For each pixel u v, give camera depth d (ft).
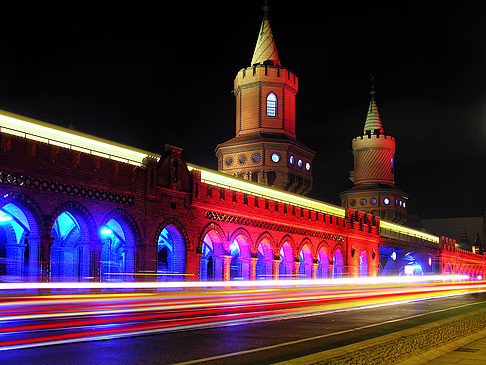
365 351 27.12
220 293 105.60
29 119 94.68
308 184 198.90
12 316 58.18
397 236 214.90
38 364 31.14
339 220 167.43
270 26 205.16
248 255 129.49
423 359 32.32
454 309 77.51
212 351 36.63
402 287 167.73
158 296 92.22
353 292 129.70
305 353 36.04
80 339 41.32
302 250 154.20
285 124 194.59
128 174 99.66
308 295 111.24
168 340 41.65
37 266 82.12
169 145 110.42
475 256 316.81
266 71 193.36
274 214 138.41
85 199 90.74
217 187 121.39
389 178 278.05
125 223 98.73
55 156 86.38
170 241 123.44
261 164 187.01
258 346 39.14
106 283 89.15
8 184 79.25
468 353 35.65
